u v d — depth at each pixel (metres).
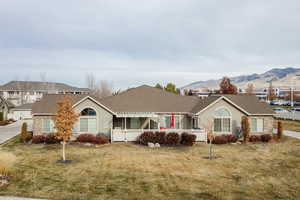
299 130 44.66
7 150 26.47
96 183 15.88
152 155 24.52
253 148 28.78
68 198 13.25
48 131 32.66
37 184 15.41
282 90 180.25
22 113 72.19
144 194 14.11
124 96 39.25
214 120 34.06
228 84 81.62
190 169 19.47
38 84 98.06
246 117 32.69
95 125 33.28
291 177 17.53
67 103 21.81
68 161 21.45
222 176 17.70
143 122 36.25
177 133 31.36
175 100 39.34
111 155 24.33
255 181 16.64
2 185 15.02
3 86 91.62
